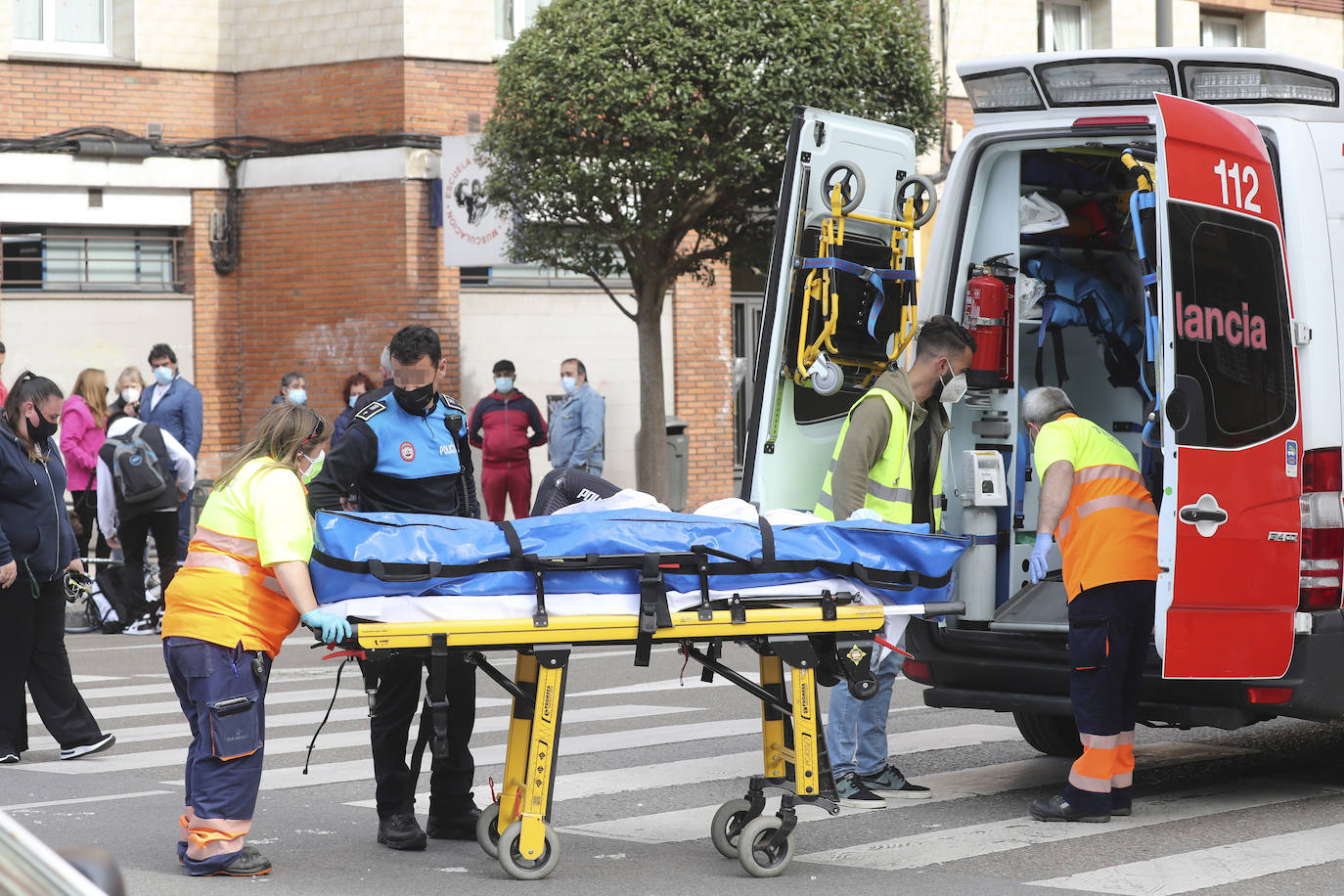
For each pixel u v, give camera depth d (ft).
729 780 23.80
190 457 43.57
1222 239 21.08
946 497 24.85
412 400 19.76
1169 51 22.59
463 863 19.04
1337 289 22.12
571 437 53.21
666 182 47.70
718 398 65.51
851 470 21.80
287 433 18.47
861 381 25.50
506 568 17.74
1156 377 20.97
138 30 58.59
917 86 48.16
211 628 18.16
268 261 59.88
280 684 34.86
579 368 53.47
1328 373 21.90
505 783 18.84
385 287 57.98
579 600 18.01
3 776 24.58
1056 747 25.45
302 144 58.95
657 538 18.24
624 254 50.67
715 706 30.55
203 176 59.77
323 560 17.35
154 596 44.11
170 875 18.30
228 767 18.26
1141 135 23.09
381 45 57.52
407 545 17.42
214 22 59.88
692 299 64.69
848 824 21.03
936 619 23.06
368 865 18.88
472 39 58.49
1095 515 20.93
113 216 58.49
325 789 23.24
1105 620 20.74
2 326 57.00
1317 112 22.61
